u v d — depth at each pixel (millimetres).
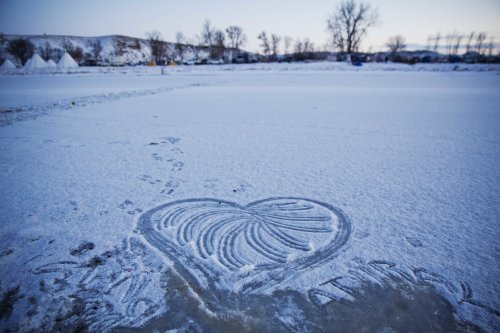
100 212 3697
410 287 2502
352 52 62438
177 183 4547
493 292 2438
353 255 2889
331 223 3428
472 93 14203
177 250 2984
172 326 2176
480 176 4672
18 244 3066
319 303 2361
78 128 7980
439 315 2248
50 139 6961
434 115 9242
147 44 96750
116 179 4703
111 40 90500
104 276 2645
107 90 16766
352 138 6887
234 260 2848
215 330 2143
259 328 2158
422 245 3014
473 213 3594
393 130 7535
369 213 3629
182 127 8031
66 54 48469
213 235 3230
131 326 2180
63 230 3311
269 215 3619
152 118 9156
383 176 4730
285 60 56906
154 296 2436
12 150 6160
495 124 7969
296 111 10117
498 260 2785
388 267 2725
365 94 14336
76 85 20344
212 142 6664
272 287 2521
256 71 37750
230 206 3840
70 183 4555
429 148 6094
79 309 2318
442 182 4477
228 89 17234
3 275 2645
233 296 2436
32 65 46656
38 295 2436
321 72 34688
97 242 3105
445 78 24297
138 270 2713
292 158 5613
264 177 4742
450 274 2629
